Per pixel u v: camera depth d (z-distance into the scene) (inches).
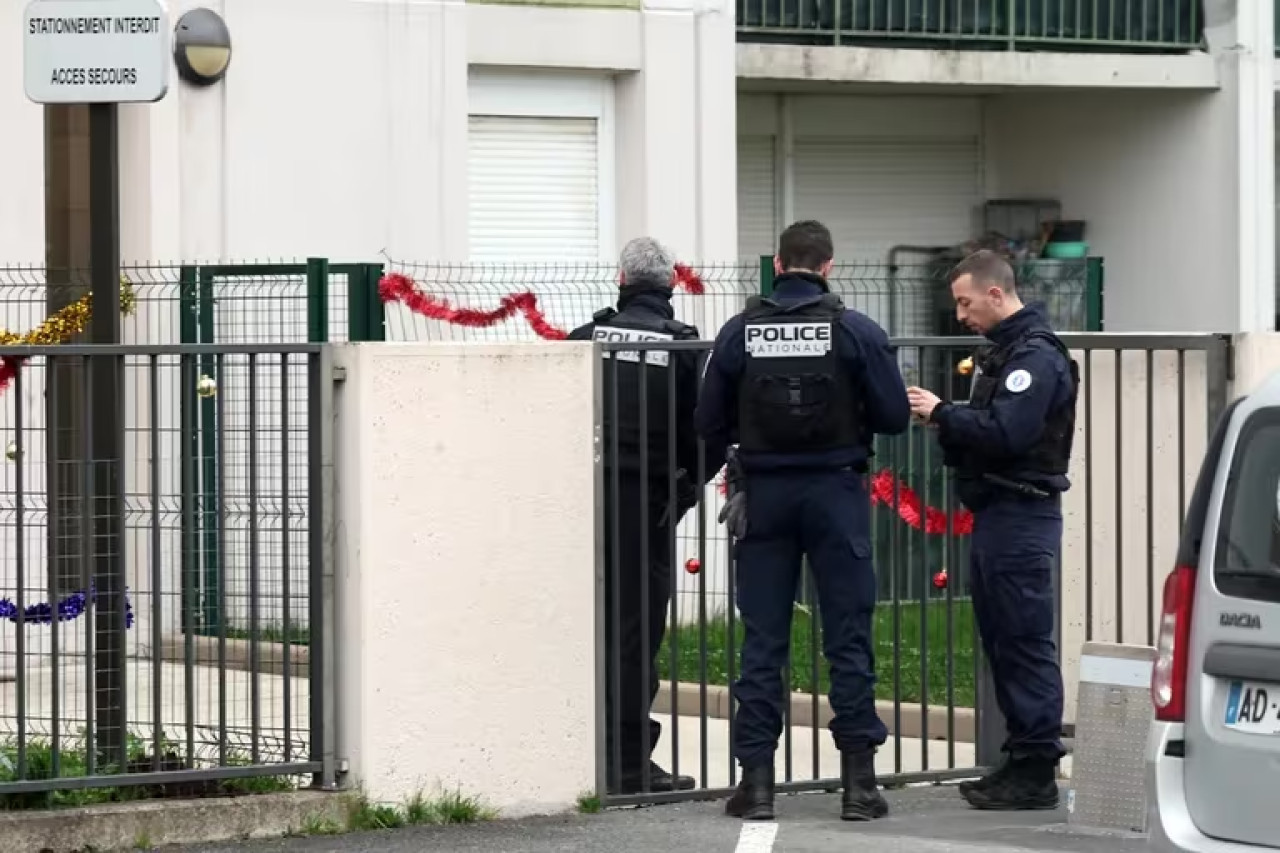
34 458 384.8
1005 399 385.4
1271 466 294.4
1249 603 292.0
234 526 385.4
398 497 387.2
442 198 656.4
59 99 380.8
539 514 398.9
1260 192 871.7
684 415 416.2
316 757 387.5
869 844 372.2
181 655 384.8
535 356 397.7
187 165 609.6
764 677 395.5
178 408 415.8
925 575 441.4
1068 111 915.4
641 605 414.0
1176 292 885.8
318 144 633.0
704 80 709.3
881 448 438.0
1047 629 402.6
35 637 386.0
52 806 370.3
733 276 710.5
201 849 369.7
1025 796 408.5
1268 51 872.9
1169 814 296.7
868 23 815.7
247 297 546.3
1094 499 464.8
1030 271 818.8
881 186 909.8
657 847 372.8
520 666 398.6
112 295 385.7
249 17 620.4
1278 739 288.2
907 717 489.7
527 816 399.5
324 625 386.6
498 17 672.4
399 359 386.0
